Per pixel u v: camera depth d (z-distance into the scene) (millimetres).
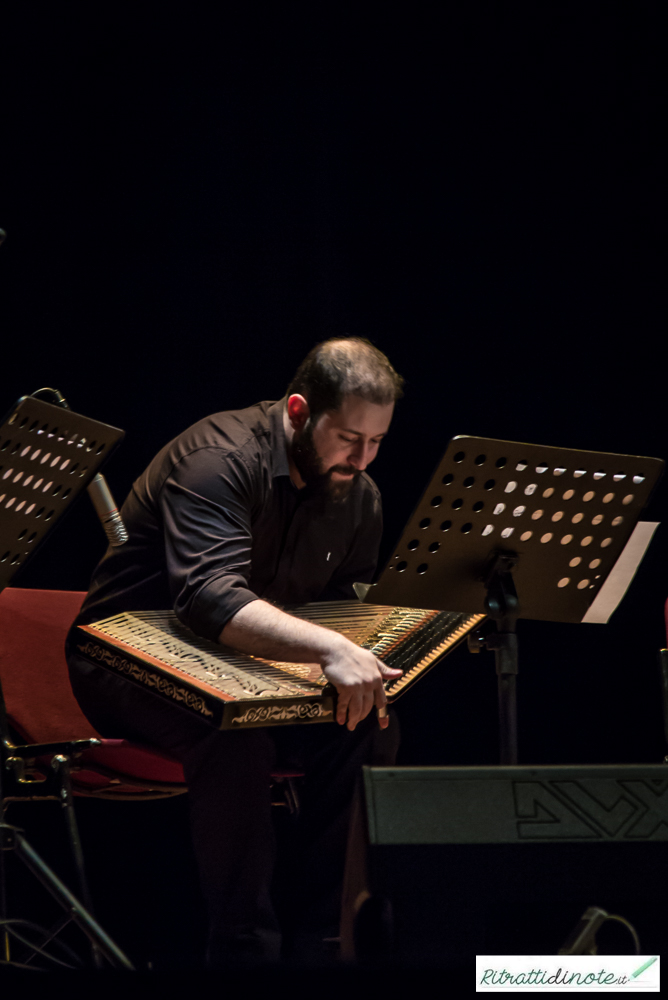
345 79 8391
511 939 3193
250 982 2959
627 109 8297
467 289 8414
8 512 4098
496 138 8422
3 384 7750
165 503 4781
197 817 4355
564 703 8102
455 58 8406
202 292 8125
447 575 4484
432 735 8109
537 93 8383
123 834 7434
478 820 3227
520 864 3221
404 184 8422
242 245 8219
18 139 7828
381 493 8266
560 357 8328
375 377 4684
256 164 8250
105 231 7984
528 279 8383
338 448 4766
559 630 8148
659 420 8180
